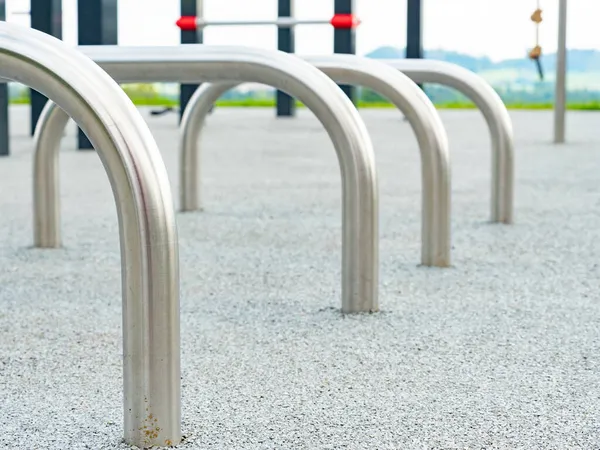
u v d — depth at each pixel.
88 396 1.17
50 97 0.97
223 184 3.43
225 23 5.41
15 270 1.97
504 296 1.73
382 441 1.01
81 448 0.99
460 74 2.38
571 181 3.49
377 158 4.40
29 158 4.29
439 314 1.59
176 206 2.88
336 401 1.14
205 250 2.20
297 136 5.68
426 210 1.98
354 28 5.52
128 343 0.98
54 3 4.65
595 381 1.23
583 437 1.02
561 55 5.06
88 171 3.82
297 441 1.01
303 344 1.40
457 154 4.56
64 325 1.53
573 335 1.46
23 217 2.66
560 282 1.85
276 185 3.41
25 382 1.23
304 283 1.85
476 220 2.61
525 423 1.07
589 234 2.40
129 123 0.96
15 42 0.97
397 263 2.03
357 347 1.39
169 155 4.39
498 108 2.47
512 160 2.53
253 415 1.09
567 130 6.15
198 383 1.21
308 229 2.49
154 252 0.96
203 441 1.01
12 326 1.52
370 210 1.58
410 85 1.90
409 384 1.21
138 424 0.99
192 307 1.65
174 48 1.51
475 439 1.02
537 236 2.37
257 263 2.05
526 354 1.35
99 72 0.97
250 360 1.32
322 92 1.52
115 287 1.82
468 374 1.25
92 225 2.55
